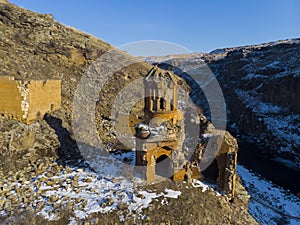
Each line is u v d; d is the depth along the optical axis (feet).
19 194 42.78
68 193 44.65
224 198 51.08
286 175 116.06
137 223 38.45
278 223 67.26
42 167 52.75
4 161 49.49
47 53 102.83
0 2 120.98
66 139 66.18
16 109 56.44
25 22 106.93
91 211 39.81
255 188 90.02
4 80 55.72
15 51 93.09
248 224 48.11
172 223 39.65
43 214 38.27
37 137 58.65
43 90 65.87
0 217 36.55
